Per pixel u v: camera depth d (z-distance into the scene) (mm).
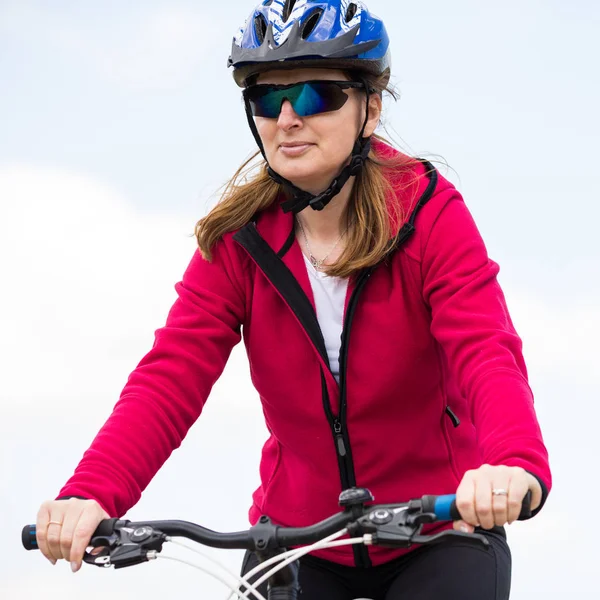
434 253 3982
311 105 3918
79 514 3391
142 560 3287
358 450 4090
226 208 4227
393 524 3061
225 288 4223
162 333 4152
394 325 4035
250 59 3967
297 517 4246
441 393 4129
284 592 3277
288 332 4141
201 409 4148
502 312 3840
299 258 4160
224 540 3266
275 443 4332
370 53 4043
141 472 3801
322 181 4066
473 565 3719
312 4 3980
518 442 3309
